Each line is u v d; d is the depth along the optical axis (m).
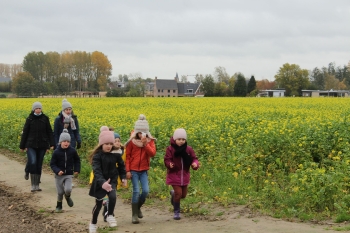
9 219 8.77
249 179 10.64
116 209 9.30
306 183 8.54
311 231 6.94
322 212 7.99
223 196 9.30
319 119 19.78
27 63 118.81
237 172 11.17
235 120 20.11
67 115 11.71
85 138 15.44
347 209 7.80
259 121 19.80
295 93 102.19
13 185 12.02
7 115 25.17
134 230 7.67
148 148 8.28
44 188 11.62
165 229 7.64
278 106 34.22
